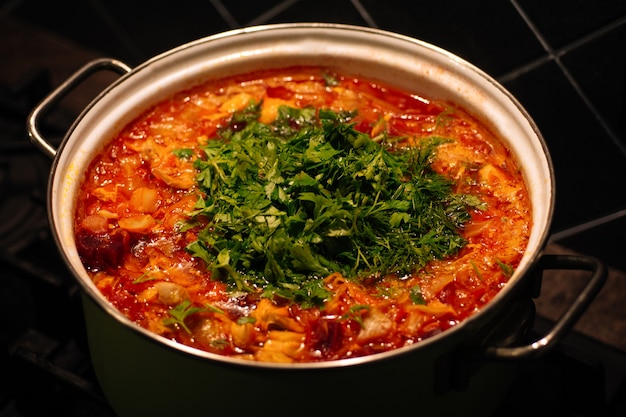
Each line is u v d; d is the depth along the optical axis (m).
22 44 0.79
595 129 0.60
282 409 0.47
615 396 0.57
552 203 0.49
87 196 0.55
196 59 0.59
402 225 0.52
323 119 0.56
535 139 0.53
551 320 0.61
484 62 0.61
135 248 0.52
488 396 0.52
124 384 0.50
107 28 0.81
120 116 0.57
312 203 0.51
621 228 0.63
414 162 0.55
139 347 0.47
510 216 0.53
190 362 0.46
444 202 0.54
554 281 0.63
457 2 0.59
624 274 0.63
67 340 0.60
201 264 0.51
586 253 0.65
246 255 0.50
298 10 0.68
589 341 0.59
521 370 0.58
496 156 0.56
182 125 0.59
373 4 0.63
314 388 0.46
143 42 0.80
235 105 0.59
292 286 0.50
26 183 0.71
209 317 0.49
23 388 0.57
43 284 0.59
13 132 0.73
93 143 0.55
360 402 0.47
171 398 0.48
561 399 0.56
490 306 0.45
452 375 0.48
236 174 0.53
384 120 0.58
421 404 0.48
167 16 0.77
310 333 0.48
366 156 0.53
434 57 0.57
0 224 0.68
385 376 0.46
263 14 0.71
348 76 0.60
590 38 0.57
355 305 0.49
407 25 0.63
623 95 0.57
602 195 0.62
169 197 0.55
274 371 0.44
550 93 0.60
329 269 0.50
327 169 0.52
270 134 0.56
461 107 0.57
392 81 0.59
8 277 0.67
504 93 0.55
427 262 0.51
